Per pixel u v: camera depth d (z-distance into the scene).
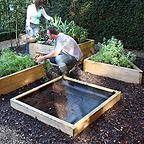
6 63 4.63
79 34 6.34
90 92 4.32
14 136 3.27
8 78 4.29
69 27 6.52
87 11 7.40
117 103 4.04
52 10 7.99
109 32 7.20
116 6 6.88
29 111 3.65
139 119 3.63
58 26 6.43
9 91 4.37
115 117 3.66
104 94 4.22
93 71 5.20
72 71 5.29
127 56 5.35
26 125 3.47
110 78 5.00
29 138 3.22
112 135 3.27
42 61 4.96
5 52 5.28
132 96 4.29
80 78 4.99
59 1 7.81
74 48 4.96
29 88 4.56
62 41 4.80
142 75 4.96
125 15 6.80
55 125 3.37
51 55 4.79
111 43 5.59
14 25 7.04
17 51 6.67
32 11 6.31
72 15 7.73
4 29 7.47
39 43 6.37
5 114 3.74
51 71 5.27
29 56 5.15
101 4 7.10
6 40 7.84
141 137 3.24
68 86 4.53
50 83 4.50
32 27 6.45
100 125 3.46
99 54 5.40
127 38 6.96
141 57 6.45
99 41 7.45
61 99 4.08
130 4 6.65
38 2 6.28
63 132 3.29
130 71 4.73
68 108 3.81
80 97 4.15
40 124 3.47
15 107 3.85
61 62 4.97
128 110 3.86
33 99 4.06
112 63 5.02
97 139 3.19
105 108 3.74
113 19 7.02
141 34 6.71
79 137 3.21
